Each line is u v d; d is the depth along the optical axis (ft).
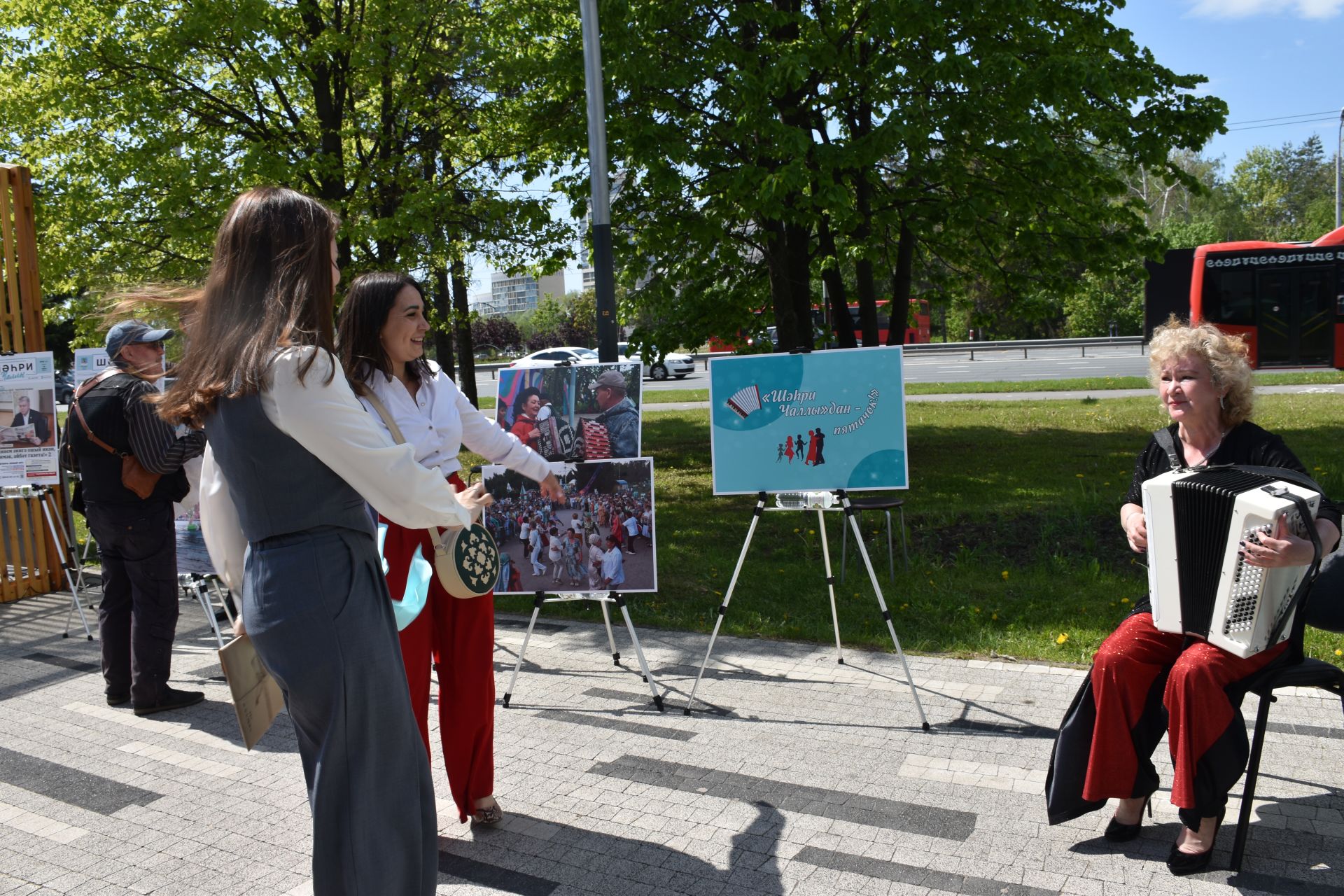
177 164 36.83
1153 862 10.40
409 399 11.24
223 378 7.24
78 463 15.81
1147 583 21.45
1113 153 41.01
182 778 13.61
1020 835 11.09
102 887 10.59
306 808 12.53
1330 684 10.13
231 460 7.48
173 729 15.58
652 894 10.09
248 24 35.12
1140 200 43.93
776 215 32.55
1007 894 9.84
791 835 11.27
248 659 8.29
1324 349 71.56
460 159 45.70
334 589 7.50
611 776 13.09
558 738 14.52
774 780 12.78
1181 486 10.11
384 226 36.47
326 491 7.55
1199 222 174.60
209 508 8.23
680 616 20.98
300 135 40.11
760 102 32.40
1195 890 9.78
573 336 205.26
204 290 7.89
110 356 15.89
